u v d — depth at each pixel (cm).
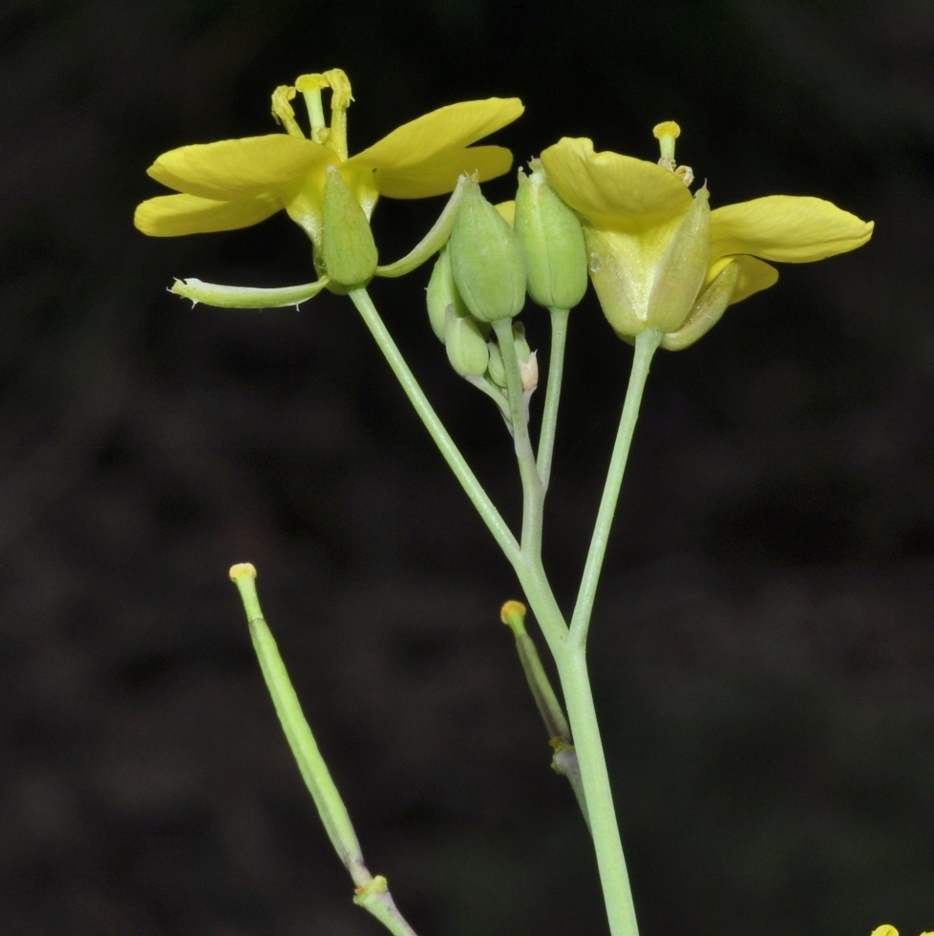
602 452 69
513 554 24
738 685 58
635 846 49
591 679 59
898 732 53
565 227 24
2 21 58
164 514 62
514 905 48
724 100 57
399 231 61
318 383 66
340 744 56
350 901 50
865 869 47
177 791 53
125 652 58
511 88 55
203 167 24
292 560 63
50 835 52
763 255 25
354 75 54
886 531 67
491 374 25
